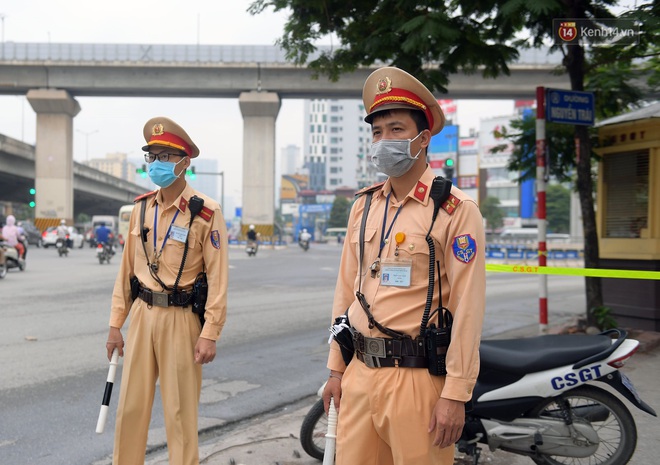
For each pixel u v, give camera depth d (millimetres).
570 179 9039
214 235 3127
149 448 4062
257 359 6848
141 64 44688
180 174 3121
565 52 7516
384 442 2195
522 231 53188
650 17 6105
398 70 2162
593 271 6730
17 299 11586
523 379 3410
